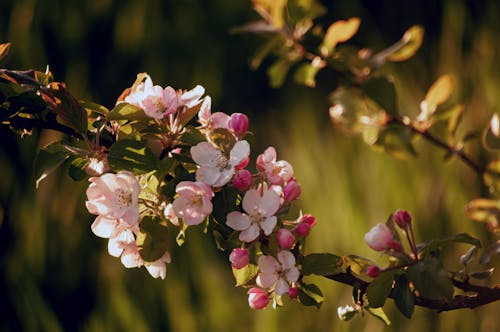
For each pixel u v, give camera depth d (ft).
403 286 5.09
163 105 5.07
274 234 5.04
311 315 7.64
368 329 7.54
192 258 8.11
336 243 7.99
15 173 8.86
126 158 5.02
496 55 8.84
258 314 7.75
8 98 5.09
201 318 7.91
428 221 7.95
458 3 9.29
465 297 5.25
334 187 8.19
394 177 8.11
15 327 8.30
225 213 5.04
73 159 5.11
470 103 8.62
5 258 8.54
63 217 8.64
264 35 6.34
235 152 5.03
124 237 5.12
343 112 6.32
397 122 6.25
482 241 7.86
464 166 8.11
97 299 8.18
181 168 5.06
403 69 9.18
